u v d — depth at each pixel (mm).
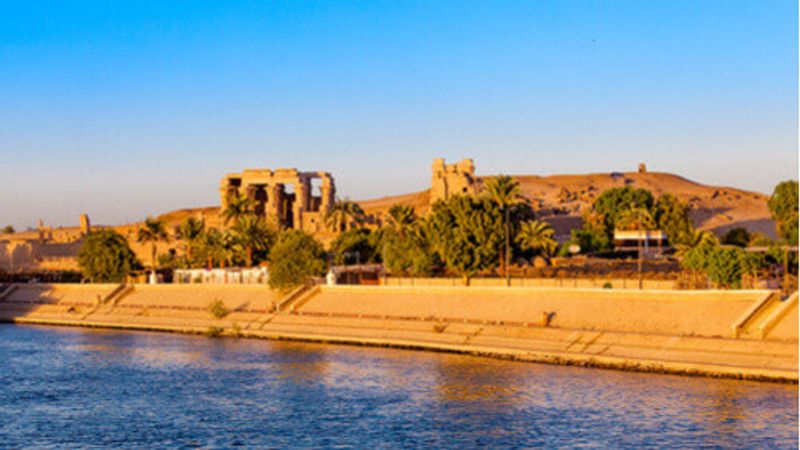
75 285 165625
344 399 82688
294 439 70250
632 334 96438
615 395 79688
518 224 148375
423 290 123688
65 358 109500
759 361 84812
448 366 96250
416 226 166875
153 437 71875
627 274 136375
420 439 69125
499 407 77562
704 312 96688
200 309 142500
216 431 73188
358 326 120625
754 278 116938
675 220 196125
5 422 77250
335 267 155000
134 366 102875
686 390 80250
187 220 192125
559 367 93812
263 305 137125
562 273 142750
